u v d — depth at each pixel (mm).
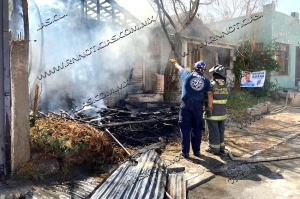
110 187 3291
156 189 3293
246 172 4348
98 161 4328
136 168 3871
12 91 3543
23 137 3689
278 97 12734
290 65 15000
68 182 3678
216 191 3689
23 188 3418
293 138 6668
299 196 3516
